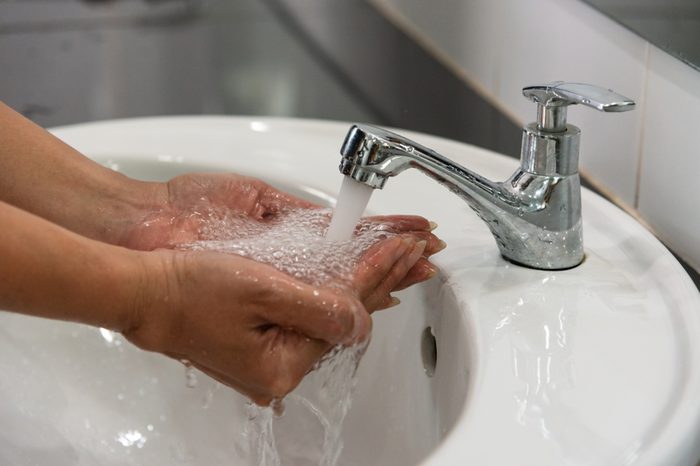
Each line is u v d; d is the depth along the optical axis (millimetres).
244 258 460
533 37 701
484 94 797
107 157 705
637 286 518
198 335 449
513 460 392
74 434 627
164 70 1012
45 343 660
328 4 1162
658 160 570
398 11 1003
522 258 540
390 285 497
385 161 476
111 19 1169
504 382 442
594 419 415
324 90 944
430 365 555
